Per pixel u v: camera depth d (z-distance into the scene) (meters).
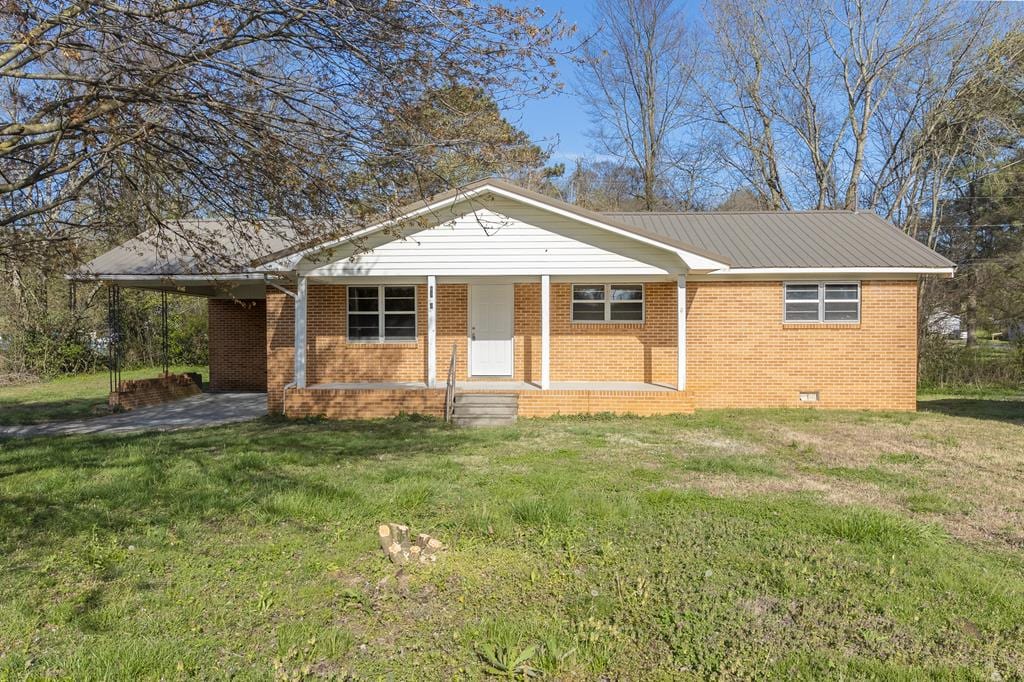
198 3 5.71
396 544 5.21
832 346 15.09
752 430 11.87
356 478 7.72
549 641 3.82
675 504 6.64
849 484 7.71
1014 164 24.61
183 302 29.75
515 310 15.62
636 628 4.12
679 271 13.71
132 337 27.59
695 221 18.03
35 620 4.14
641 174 33.72
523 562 5.16
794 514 6.34
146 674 3.57
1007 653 3.81
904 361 14.98
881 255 15.04
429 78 6.40
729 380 15.24
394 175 7.10
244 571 4.98
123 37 5.65
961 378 21.39
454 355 14.35
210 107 5.97
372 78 6.45
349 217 7.64
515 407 13.27
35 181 6.13
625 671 3.66
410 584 4.74
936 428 12.22
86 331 25.38
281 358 14.92
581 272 13.75
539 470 8.29
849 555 5.26
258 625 4.16
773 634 4.03
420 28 6.08
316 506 6.44
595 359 15.56
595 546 5.47
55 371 24.44
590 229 13.70
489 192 13.39
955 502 6.93
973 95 23.91
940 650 3.84
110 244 8.10
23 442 10.71
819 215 18.22
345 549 5.40
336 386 14.70
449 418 13.02
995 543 5.69
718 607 4.36
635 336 15.49
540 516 6.08
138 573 4.94
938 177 25.80
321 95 6.52
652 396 13.65
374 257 13.80
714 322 15.23
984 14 23.20
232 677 3.56
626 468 8.42
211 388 19.81
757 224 17.61
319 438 10.84
